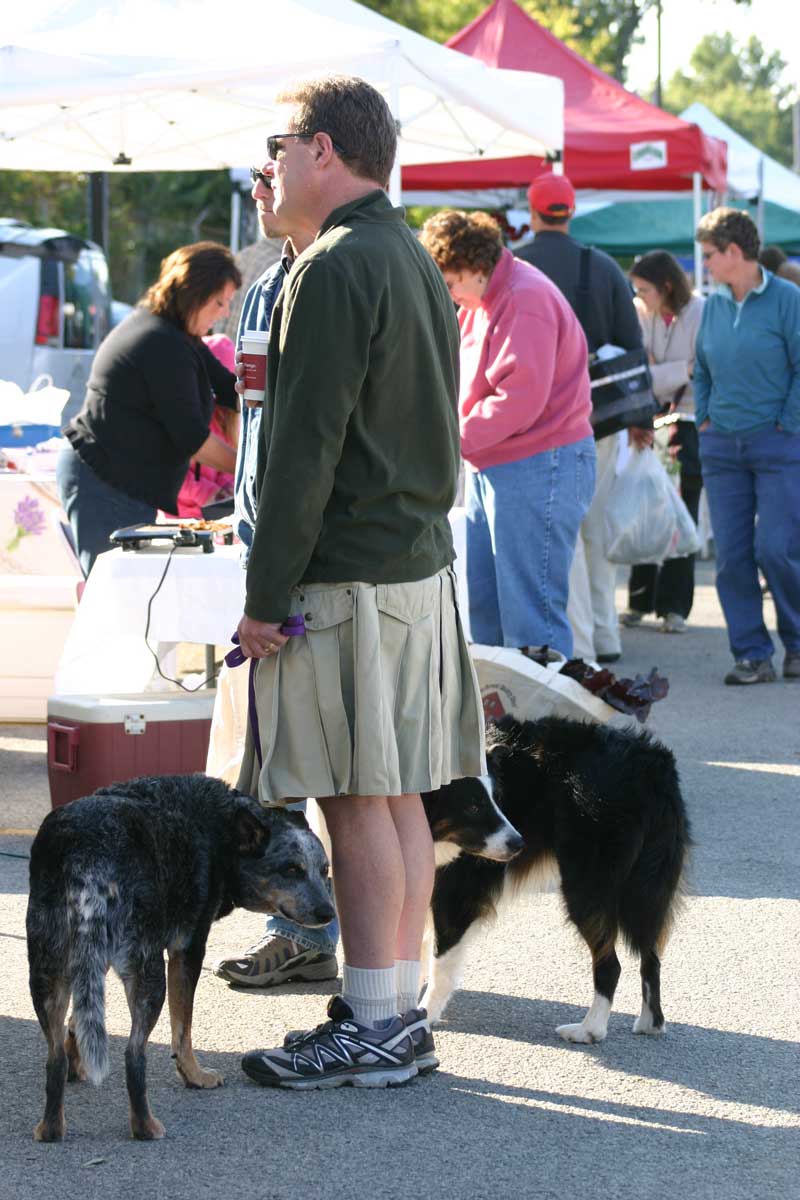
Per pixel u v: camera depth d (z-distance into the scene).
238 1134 5.01
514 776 6.19
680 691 12.42
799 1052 5.77
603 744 6.14
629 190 23.47
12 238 23.16
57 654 10.23
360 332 4.98
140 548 7.84
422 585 5.30
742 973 6.59
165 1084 5.44
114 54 10.02
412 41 11.15
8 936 6.90
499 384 9.47
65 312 23.25
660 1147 4.94
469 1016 6.16
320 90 5.23
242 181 23.70
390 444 5.19
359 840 5.37
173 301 9.11
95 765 7.89
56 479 10.15
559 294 9.70
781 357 12.34
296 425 4.99
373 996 5.43
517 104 12.10
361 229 5.15
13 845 8.28
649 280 15.41
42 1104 5.23
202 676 9.16
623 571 20.42
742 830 8.66
